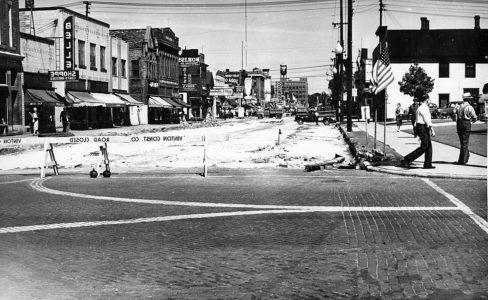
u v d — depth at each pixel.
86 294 5.27
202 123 70.44
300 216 9.16
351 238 7.55
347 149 25.70
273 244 7.25
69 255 6.76
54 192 12.16
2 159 22.33
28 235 7.88
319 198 11.05
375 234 7.78
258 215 9.27
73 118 46.12
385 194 11.54
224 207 10.08
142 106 64.38
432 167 15.58
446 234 7.73
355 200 10.77
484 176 13.88
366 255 6.65
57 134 33.47
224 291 5.35
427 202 10.45
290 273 5.94
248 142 30.97
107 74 55.66
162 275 5.89
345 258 6.52
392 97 69.00
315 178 14.48
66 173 16.31
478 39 69.50
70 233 8.00
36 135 35.72
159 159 21.19
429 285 5.47
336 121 65.31
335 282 5.61
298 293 5.28
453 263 6.27
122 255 6.75
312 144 28.98
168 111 71.69
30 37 40.72
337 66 69.00
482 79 68.94
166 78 74.88
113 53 57.88
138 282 5.65
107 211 9.76
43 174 15.32
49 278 5.80
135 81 65.25
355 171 16.23
